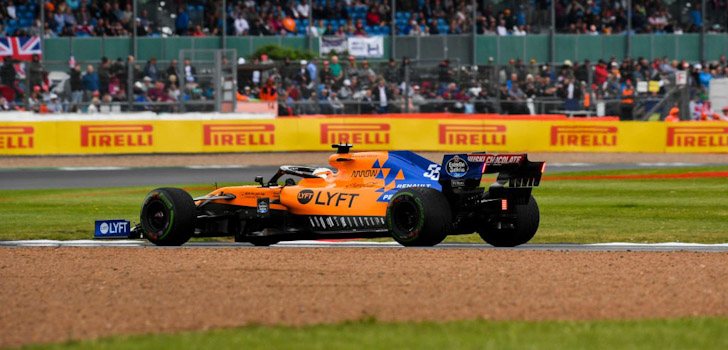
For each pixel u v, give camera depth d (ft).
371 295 124.57
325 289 128.77
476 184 165.48
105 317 113.39
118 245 183.73
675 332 100.48
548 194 279.28
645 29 554.46
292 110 443.32
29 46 487.61
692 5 562.25
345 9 545.03
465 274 139.54
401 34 539.29
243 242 184.44
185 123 403.75
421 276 138.00
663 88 463.42
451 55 536.83
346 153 177.78
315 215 173.47
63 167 370.32
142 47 514.68
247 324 106.93
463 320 108.99
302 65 447.83
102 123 401.08
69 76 428.56
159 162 382.83
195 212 177.47
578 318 111.45
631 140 417.90
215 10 527.40
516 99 446.19
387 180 171.01
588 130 416.05
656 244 182.19
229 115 416.26
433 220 160.04
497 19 542.98
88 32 515.09
